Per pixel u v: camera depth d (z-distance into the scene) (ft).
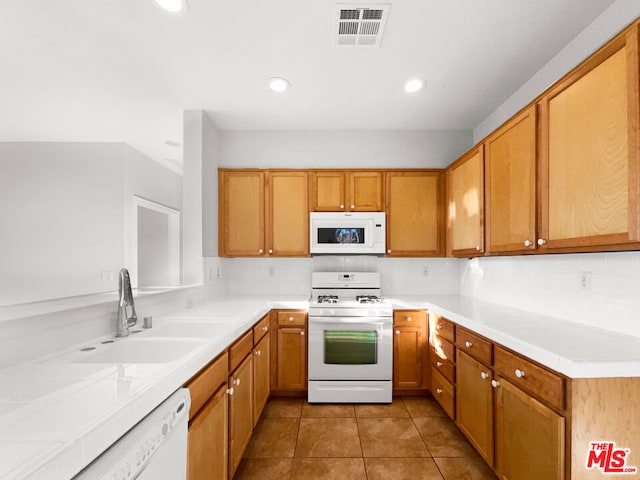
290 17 4.95
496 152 6.35
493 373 5.20
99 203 10.24
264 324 7.59
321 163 9.70
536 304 6.49
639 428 3.58
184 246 8.13
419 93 7.43
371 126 9.43
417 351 8.30
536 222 5.14
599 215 3.94
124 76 6.63
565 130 4.50
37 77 6.62
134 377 2.97
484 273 8.49
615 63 3.71
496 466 5.10
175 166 12.80
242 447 5.63
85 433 2.02
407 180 9.12
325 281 9.62
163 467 2.79
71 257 10.07
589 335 4.66
